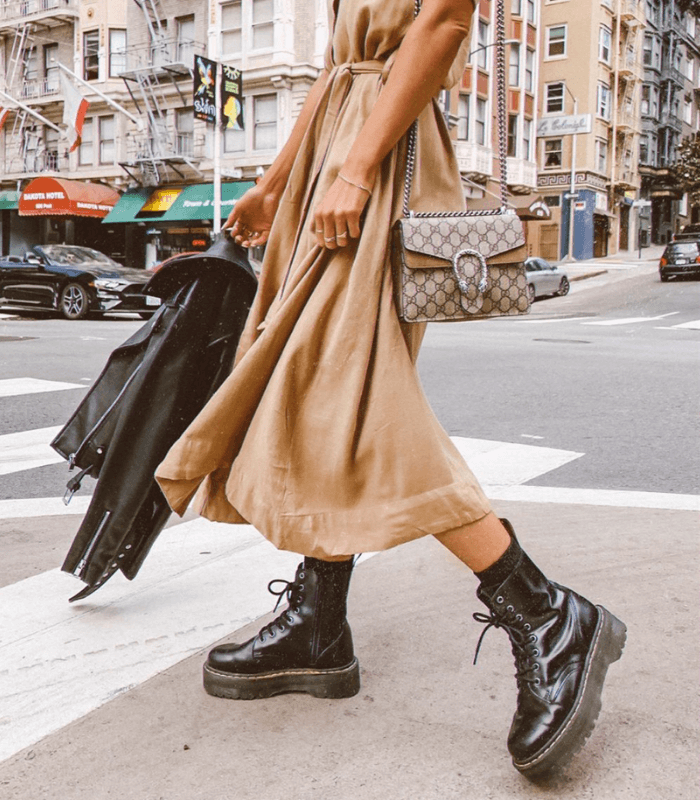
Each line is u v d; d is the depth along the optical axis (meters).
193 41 28.78
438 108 1.66
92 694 1.78
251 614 2.20
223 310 1.93
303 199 1.72
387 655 1.95
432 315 1.47
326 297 1.52
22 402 6.07
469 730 1.62
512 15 35.69
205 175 29.42
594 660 1.49
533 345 10.67
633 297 23.09
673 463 4.14
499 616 1.50
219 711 1.70
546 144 41.06
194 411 1.95
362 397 1.49
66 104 26.33
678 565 2.53
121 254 32.97
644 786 1.44
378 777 1.47
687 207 59.72
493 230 1.52
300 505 1.49
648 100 50.25
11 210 35.09
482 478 3.82
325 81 1.85
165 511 2.03
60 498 3.58
